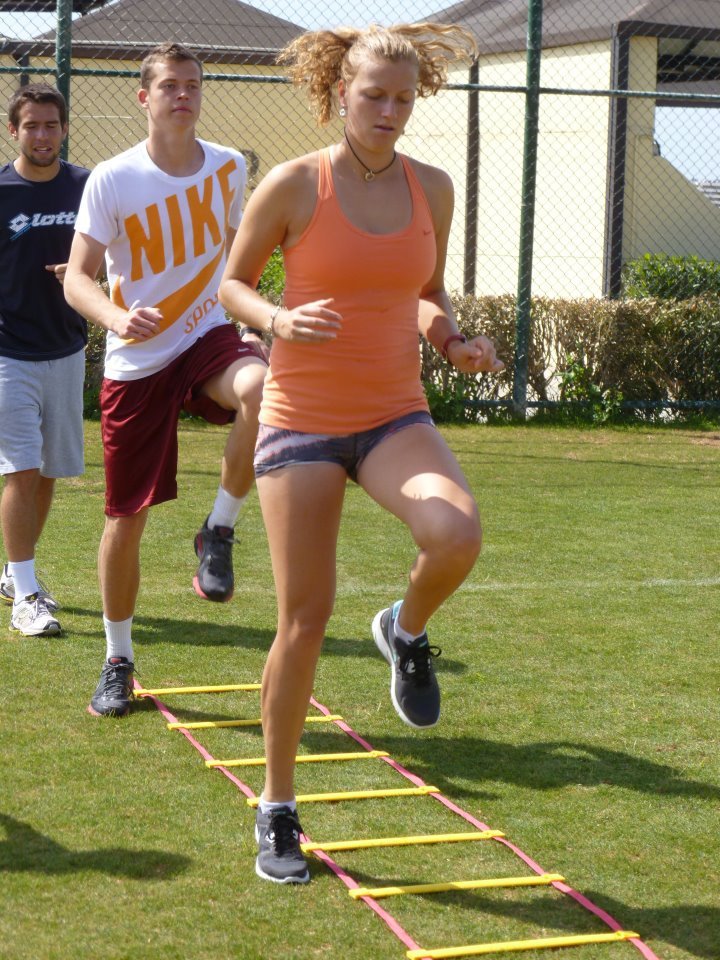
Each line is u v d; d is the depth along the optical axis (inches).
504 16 701.3
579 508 340.5
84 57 563.2
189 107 169.3
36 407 220.1
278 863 130.3
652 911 127.4
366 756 166.7
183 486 352.8
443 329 139.5
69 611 232.1
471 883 130.4
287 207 124.3
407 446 127.0
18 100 211.9
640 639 223.9
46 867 131.6
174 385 172.2
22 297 217.2
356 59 122.0
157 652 209.8
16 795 149.9
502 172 706.8
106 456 173.8
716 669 207.8
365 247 124.0
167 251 171.3
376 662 208.4
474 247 706.2
